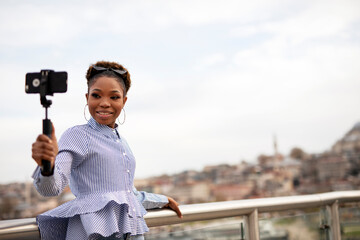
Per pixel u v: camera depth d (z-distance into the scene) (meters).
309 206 2.99
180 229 2.14
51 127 1.34
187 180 149.62
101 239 1.56
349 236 3.39
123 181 1.62
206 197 145.75
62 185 1.43
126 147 1.74
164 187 147.00
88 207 1.51
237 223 2.50
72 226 1.53
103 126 1.67
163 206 2.04
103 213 1.52
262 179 145.12
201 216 2.21
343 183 138.62
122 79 1.73
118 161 1.62
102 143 1.61
